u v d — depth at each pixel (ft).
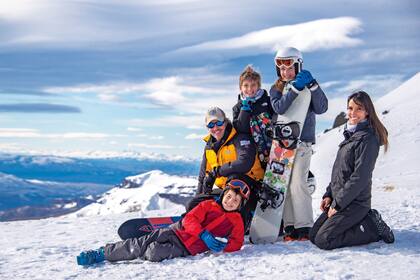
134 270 15.15
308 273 13.48
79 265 16.43
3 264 17.79
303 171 19.29
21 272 16.17
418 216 23.03
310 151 19.53
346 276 12.83
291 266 14.35
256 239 18.58
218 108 19.24
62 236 24.56
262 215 18.79
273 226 18.61
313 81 18.72
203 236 16.38
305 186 19.33
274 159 19.13
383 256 14.73
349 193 16.08
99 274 14.97
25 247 21.22
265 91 19.86
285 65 19.08
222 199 17.11
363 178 16.01
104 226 27.61
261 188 19.06
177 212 33.73
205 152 20.21
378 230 16.52
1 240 23.91
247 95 19.56
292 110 19.11
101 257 16.47
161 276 14.34
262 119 19.44
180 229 16.72
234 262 15.39
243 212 19.12
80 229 26.96
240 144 19.03
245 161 18.79
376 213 16.65
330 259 14.87
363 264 13.94
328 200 17.65
